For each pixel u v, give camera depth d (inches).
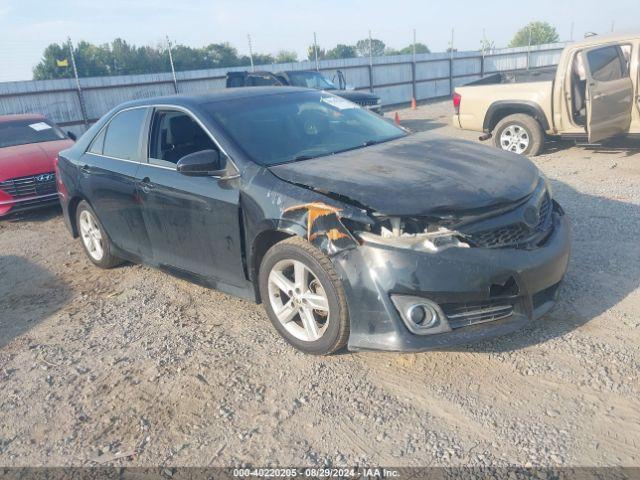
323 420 113.5
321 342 131.0
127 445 111.7
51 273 221.9
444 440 104.3
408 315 116.2
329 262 124.3
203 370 136.2
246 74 643.5
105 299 189.2
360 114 187.5
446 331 117.7
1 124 365.1
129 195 180.2
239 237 145.3
